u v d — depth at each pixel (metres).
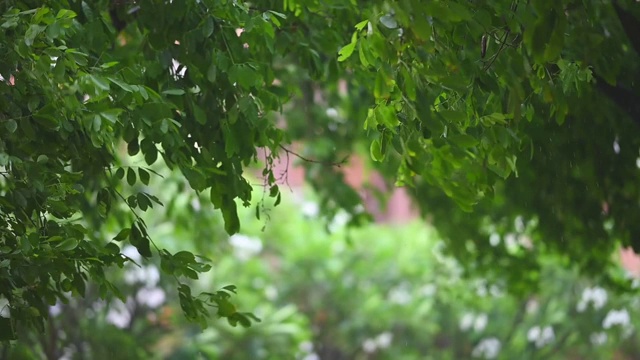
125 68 6.05
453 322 18.97
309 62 7.32
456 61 5.41
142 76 6.34
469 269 12.92
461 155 5.46
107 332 13.30
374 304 20.28
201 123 6.18
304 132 12.45
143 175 6.14
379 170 12.97
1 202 5.66
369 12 5.96
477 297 15.23
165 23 6.37
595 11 6.95
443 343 20.14
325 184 12.68
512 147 5.94
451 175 5.85
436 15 4.96
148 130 5.95
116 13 7.25
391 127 5.55
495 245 12.27
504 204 11.32
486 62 5.92
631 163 8.44
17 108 5.65
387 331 20.61
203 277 18.25
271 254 21.39
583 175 8.68
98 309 14.03
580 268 11.05
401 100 5.55
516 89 5.45
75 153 6.00
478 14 5.68
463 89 5.59
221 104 6.46
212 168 6.16
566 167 8.70
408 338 20.44
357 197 12.66
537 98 7.36
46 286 5.91
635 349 17.92
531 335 17.25
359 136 12.67
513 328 17.67
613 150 8.30
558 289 16.67
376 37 5.09
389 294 21.05
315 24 7.27
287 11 7.11
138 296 15.06
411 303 19.89
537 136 8.14
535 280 12.45
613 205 8.88
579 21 6.13
